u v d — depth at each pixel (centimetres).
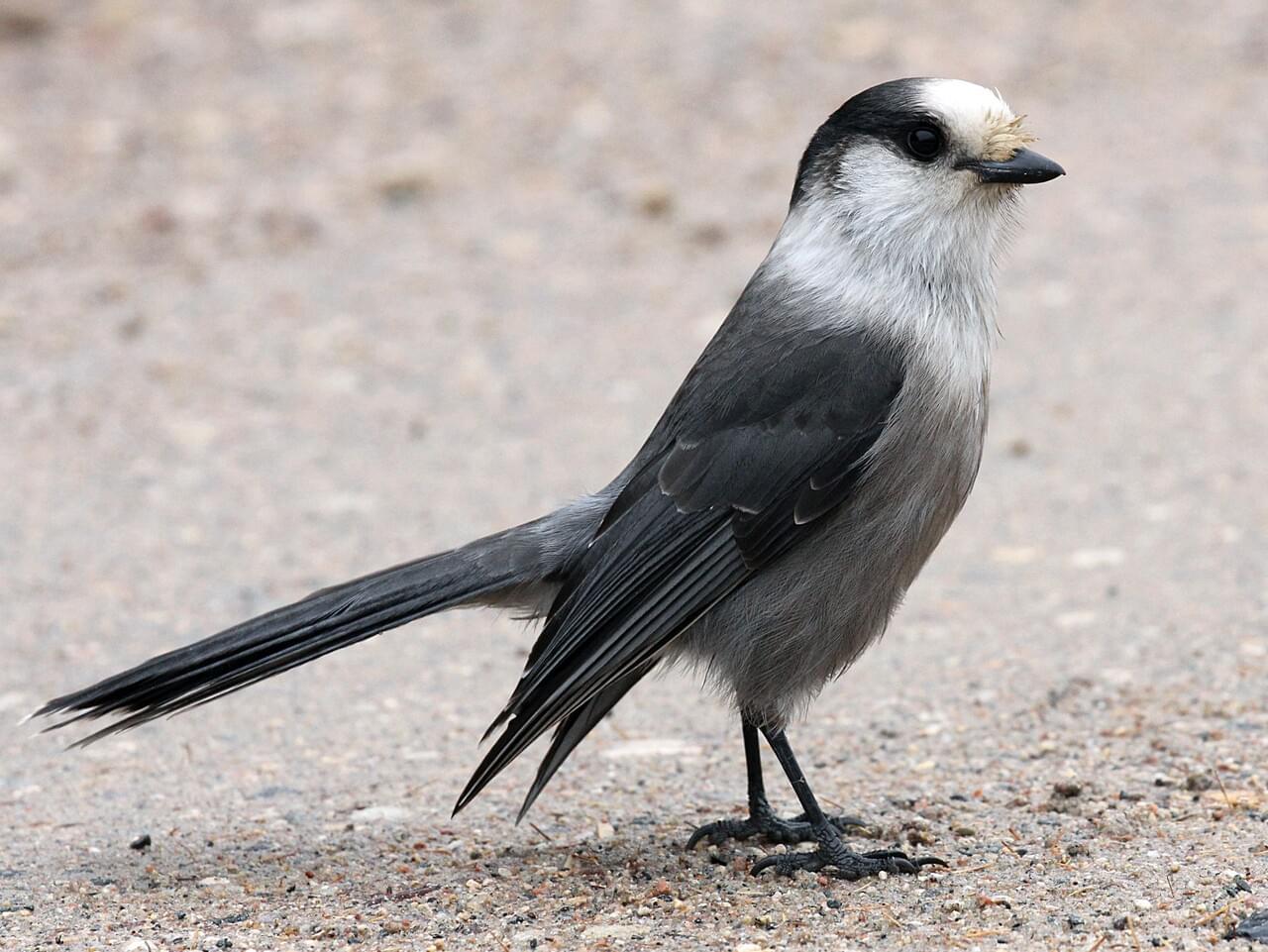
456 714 1131
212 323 1856
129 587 1329
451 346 1809
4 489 1507
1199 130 2278
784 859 882
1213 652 1141
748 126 2311
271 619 881
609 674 879
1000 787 977
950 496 905
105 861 918
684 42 2564
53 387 1711
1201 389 1631
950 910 811
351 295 1923
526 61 2522
